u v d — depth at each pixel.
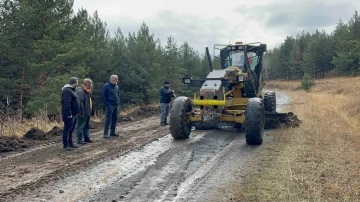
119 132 11.34
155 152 8.18
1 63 21.59
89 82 9.40
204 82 10.31
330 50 68.06
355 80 44.38
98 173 6.39
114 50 30.52
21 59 21.12
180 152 8.20
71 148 8.51
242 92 11.59
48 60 21.83
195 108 10.52
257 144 9.03
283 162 7.11
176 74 36.31
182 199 5.10
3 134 10.25
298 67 75.44
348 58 53.25
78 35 24.16
